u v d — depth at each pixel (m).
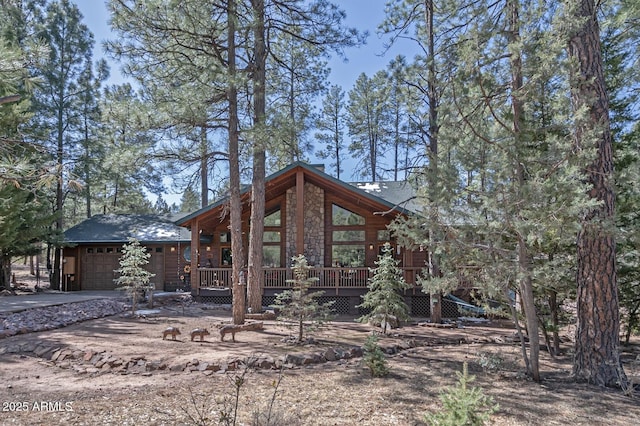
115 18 9.87
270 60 15.57
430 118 12.18
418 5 12.16
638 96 8.85
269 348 8.23
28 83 4.36
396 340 9.64
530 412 5.15
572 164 5.61
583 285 6.63
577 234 6.61
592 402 5.53
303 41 14.39
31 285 21.94
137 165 10.64
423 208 6.69
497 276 6.17
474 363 7.67
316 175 15.36
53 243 18.50
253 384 6.08
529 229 5.48
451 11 9.47
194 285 15.82
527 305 6.68
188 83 10.63
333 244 16.92
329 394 5.69
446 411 4.31
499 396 5.77
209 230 18.78
